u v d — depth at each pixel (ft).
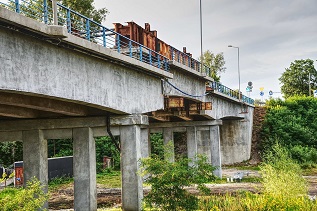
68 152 189.37
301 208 65.57
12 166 164.86
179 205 59.52
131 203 78.02
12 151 178.40
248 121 199.31
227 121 204.13
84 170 77.10
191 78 120.16
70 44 57.88
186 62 115.14
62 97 58.65
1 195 43.29
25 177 77.56
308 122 207.41
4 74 46.93
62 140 195.83
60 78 58.34
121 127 79.87
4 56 47.01
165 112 122.83
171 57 104.99
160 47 101.45
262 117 218.79
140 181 79.15
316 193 104.47
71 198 108.27
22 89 50.06
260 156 198.29
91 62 66.95
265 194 76.54
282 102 225.35
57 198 108.78
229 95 166.50
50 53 56.08
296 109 218.59
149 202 60.49
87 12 153.48
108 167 183.32
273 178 80.64
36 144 78.18
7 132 80.12
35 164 77.56
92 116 78.74
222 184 126.82
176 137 221.66
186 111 127.24
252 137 208.03
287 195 76.64
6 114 69.72
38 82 53.31
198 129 150.92
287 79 322.55
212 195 92.12
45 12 53.01
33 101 64.23
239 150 198.90
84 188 76.48
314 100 220.43
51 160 144.25
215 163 147.95
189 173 59.88
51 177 143.33
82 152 77.71
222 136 204.03
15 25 46.75
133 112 81.25
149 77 90.07
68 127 78.54
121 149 79.66
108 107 71.72
